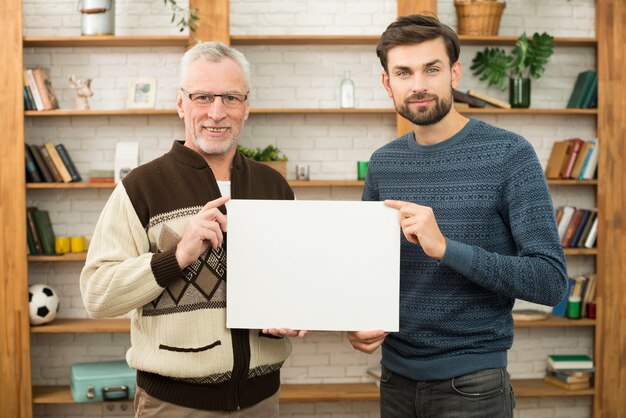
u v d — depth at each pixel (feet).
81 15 14.76
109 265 6.52
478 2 14.71
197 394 6.56
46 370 15.30
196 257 6.29
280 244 6.53
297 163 15.51
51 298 14.43
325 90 15.48
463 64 15.48
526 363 15.84
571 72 15.78
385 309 6.53
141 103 14.66
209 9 14.20
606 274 14.84
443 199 6.89
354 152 15.56
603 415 14.87
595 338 14.93
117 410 15.26
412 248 6.96
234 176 7.02
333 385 15.29
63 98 15.20
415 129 7.14
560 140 15.78
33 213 14.44
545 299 6.44
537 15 15.62
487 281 6.27
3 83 13.97
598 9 14.96
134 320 6.85
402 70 6.73
